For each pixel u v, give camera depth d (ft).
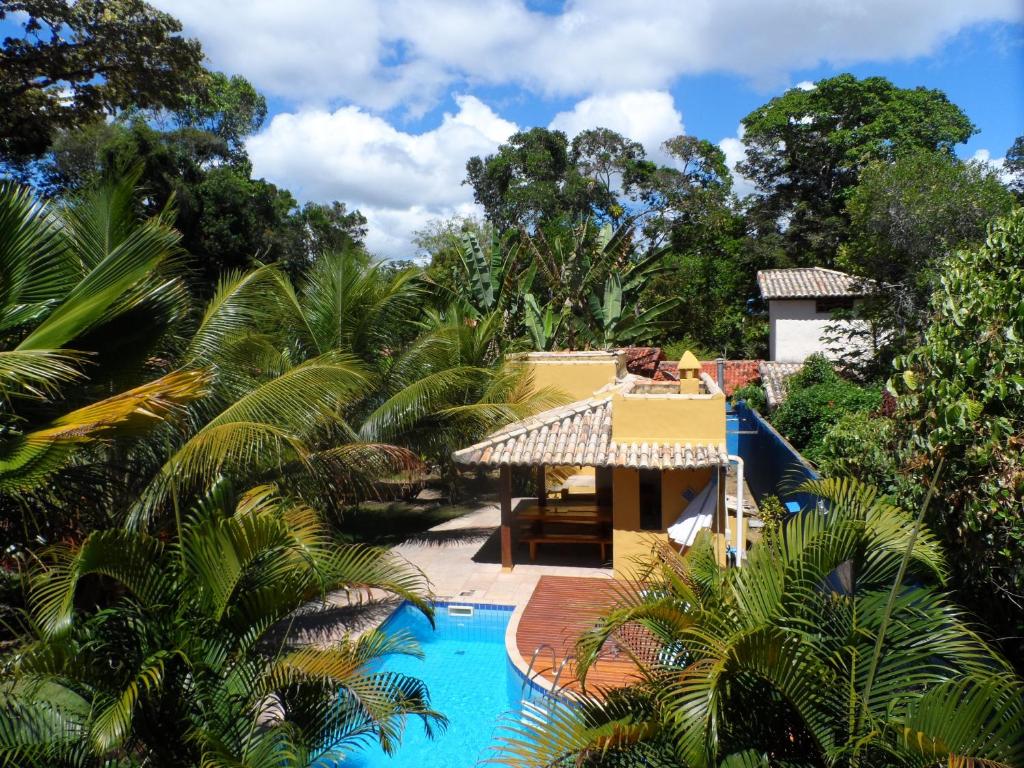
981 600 19.31
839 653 15.84
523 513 50.65
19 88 68.49
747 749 15.17
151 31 70.90
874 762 14.14
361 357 55.83
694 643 15.58
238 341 37.78
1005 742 12.85
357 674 20.65
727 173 181.68
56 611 18.04
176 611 19.03
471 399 62.34
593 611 19.95
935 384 20.10
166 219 34.09
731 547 45.73
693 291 150.41
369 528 60.44
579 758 15.40
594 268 96.84
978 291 19.72
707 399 44.47
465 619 40.65
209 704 18.65
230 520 18.52
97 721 15.88
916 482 21.45
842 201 152.76
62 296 28.78
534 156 168.76
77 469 28.37
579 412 49.01
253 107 154.71
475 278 93.09
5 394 24.03
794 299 110.01
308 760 20.35
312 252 130.00
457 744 29.04
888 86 153.89
